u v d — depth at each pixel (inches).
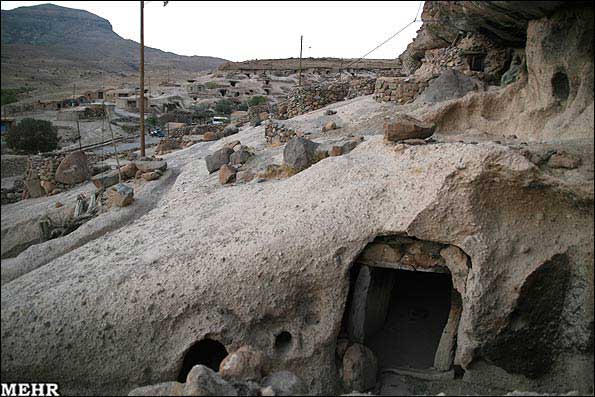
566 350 279.7
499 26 411.5
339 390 296.5
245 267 299.0
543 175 281.3
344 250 302.2
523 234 287.9
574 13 324.8
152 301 293.9
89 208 455.8
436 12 518.9
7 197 516.1
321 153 408.2
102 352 287.6
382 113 519.8
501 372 290.2
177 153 626.5
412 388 305.7
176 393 229.3
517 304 278.5
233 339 291.4
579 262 276.8
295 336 297.4
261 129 653.9
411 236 304.0
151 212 422.9
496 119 428.8
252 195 380.5
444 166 305.0
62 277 324.2
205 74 2263.8
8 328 289.7
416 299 382.6
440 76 508.4
